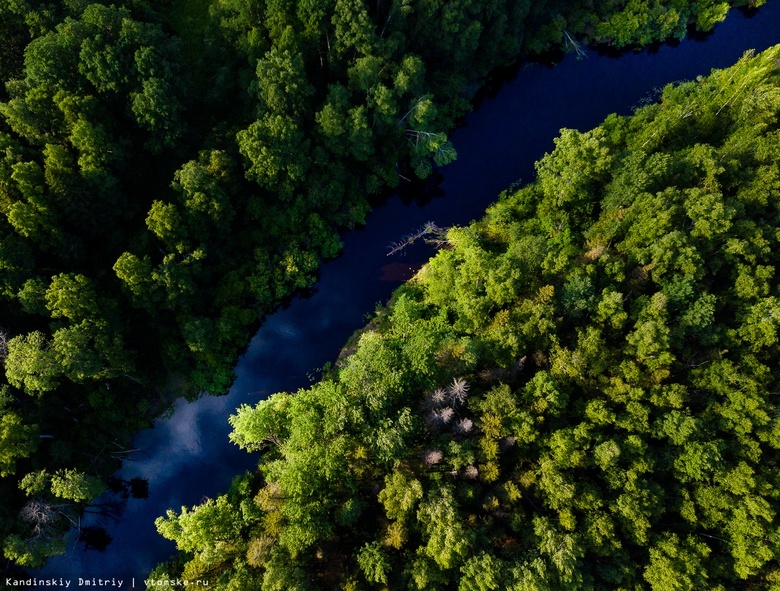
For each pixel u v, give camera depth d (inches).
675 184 2374.5
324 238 2701.8
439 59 2923.2
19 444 1941.4
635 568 1792.6
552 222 2492.6
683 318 2055.9
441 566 1700.3
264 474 2260.1
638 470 1834.4
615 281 2170.3
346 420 1941.4
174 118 2368.4
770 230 2213.3
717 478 1846.7
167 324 2422.5
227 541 1950.1
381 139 2844.5
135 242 2356.1
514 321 2118.6
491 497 1822.1
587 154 2375.7
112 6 2393.0
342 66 2642.7
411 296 2527.1
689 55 3353.8
